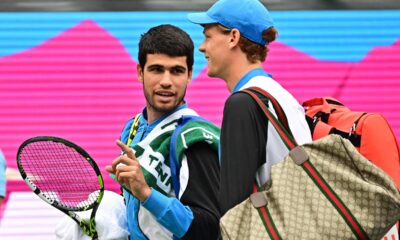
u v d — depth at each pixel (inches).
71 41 1141.1
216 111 1137.4
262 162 508.1
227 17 546.9
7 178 1117.1
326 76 1149.7
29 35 1137.4
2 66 1133.1
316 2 1151.6
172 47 591.8
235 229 488.7
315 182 488.4
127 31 1143.0
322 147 495.8
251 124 503.2
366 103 1148.5
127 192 605.3
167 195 585.6
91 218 601.9
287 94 532.7
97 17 1142.3
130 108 1139.9
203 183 569.3
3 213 1111.6
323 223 478.6
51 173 660.1
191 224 552.1
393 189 487.8
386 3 1152.8
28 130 1131.3
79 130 1134.4
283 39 1148.5
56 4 1142.3
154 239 582.6
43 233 1117.1
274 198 490.3
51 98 1134.4
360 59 1151.0
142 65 604.4
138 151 590.6
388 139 613.0
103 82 1138.7
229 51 549.6
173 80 593.9
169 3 1143.0
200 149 576.4
